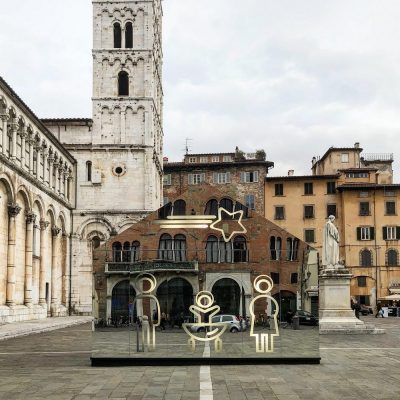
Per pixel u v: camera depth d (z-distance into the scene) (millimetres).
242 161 105688
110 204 77812
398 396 16484
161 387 17938
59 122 78500
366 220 99750
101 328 23500
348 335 40031
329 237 42875
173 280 24125
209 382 18828
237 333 23625
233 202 24781
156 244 24375
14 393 17031
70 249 77188
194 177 107562
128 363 23266
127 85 79750
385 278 98812
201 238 24500
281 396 16438
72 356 27094
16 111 55281
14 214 53688
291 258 24406
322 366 22781
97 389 17625
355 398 16172
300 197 102688
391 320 70000
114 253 24156
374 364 23469
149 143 78375
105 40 79938
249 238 24562
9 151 54625
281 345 23562
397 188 100000
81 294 76500
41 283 64188
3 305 52844
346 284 41938
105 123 78750
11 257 53562
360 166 110312
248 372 21062
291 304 24062
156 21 85125
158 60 87000
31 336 41125
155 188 82250
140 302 23844
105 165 78250
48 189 65562
